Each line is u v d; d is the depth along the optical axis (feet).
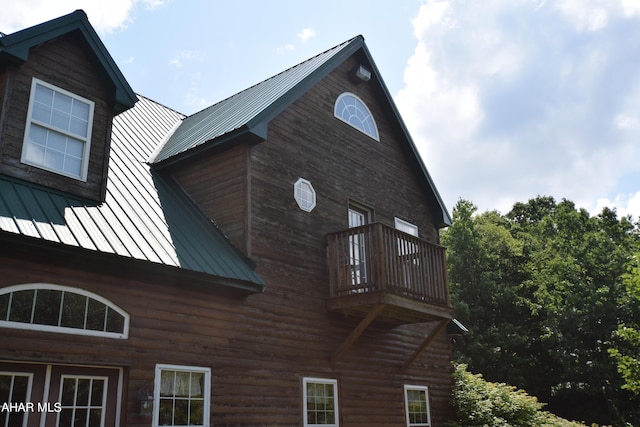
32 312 24.64
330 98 46.11
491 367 106.11
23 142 29.19
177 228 33.71
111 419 26.43
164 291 29.84
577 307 104.99
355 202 45.62
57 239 25.11
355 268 38.55
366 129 49.60
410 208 52.75
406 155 53.98
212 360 30.89
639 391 64.39
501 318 115.96
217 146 38.01
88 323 26.35
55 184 29.91
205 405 29.86
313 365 36.94
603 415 98.53
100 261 26.84
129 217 31.68
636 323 96.78
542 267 118.01
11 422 23.39
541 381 108.68
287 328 35.83
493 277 117.60
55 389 24.97
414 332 48.57
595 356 101.35
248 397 32.14
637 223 135.54
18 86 29.68
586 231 122.31
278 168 39.09
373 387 41.75
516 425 54.03
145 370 27.78
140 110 50.06
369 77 49.26
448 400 50.72
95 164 32.22
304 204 40.32
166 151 41.98
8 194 26.68
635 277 66.90
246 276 32.83
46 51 31.40
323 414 36.83
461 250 120.37
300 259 38.45
